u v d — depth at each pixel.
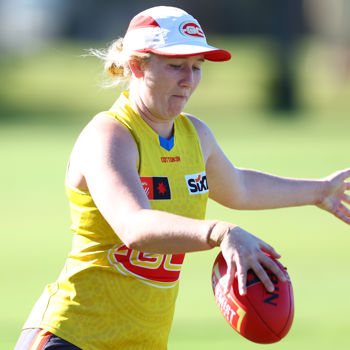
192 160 14.97
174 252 12.30
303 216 52.50
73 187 14.49
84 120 122.06
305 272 36.91
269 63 148.88
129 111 14.38
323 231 47.22
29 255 40.94
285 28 147.88
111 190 13.25
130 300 14.42
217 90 170.62
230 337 26.89
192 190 14.75
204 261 39.72
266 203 16.92
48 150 88.56
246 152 85.06
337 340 26.31
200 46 14.05
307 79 176.62
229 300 13.80
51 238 45.41
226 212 54.12
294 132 107.38
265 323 13.59
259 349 25.27
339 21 187.50
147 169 14.23
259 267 12.21
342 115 132.12
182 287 34.25
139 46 14.09
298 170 70.19
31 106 142.25
